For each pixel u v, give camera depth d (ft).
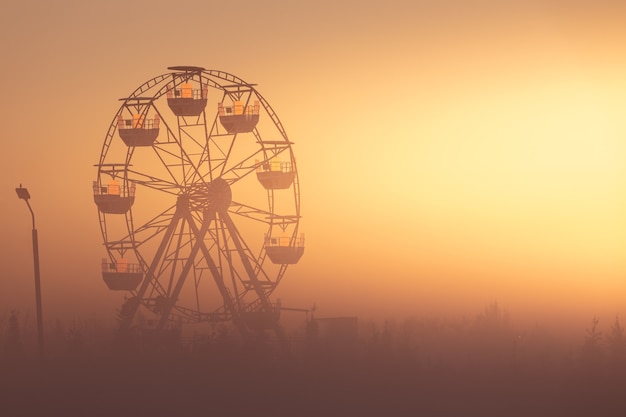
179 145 344.49
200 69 346.74
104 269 348.79
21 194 290.97
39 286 310.24
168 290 348.38
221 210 346.74
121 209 343.67
